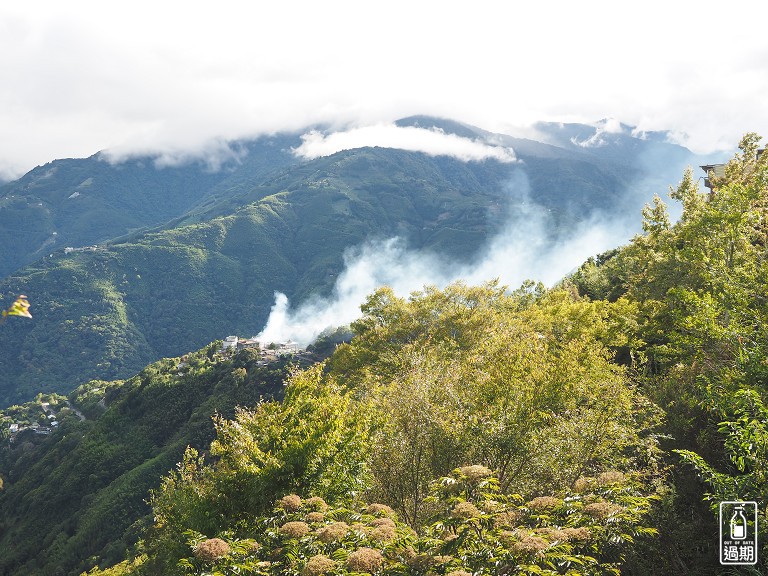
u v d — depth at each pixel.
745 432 11.22
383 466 18.36
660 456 16.72
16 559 78.12
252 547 11.01
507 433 16.42
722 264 24.19
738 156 37.88
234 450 17.28
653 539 14.12
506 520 10.30
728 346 18.58
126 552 60.44
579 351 21.02
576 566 10.99
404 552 10.12
